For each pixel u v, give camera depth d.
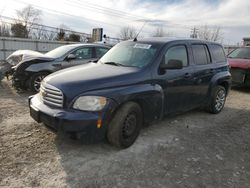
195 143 4.25
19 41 20.12
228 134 4.77
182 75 4.68
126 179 3.08
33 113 3.76
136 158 3.59
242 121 5.61
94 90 3.44
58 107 3.48
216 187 3.05
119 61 4.50
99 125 3.40
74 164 3.34
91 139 3.40
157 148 3.95
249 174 3.39
